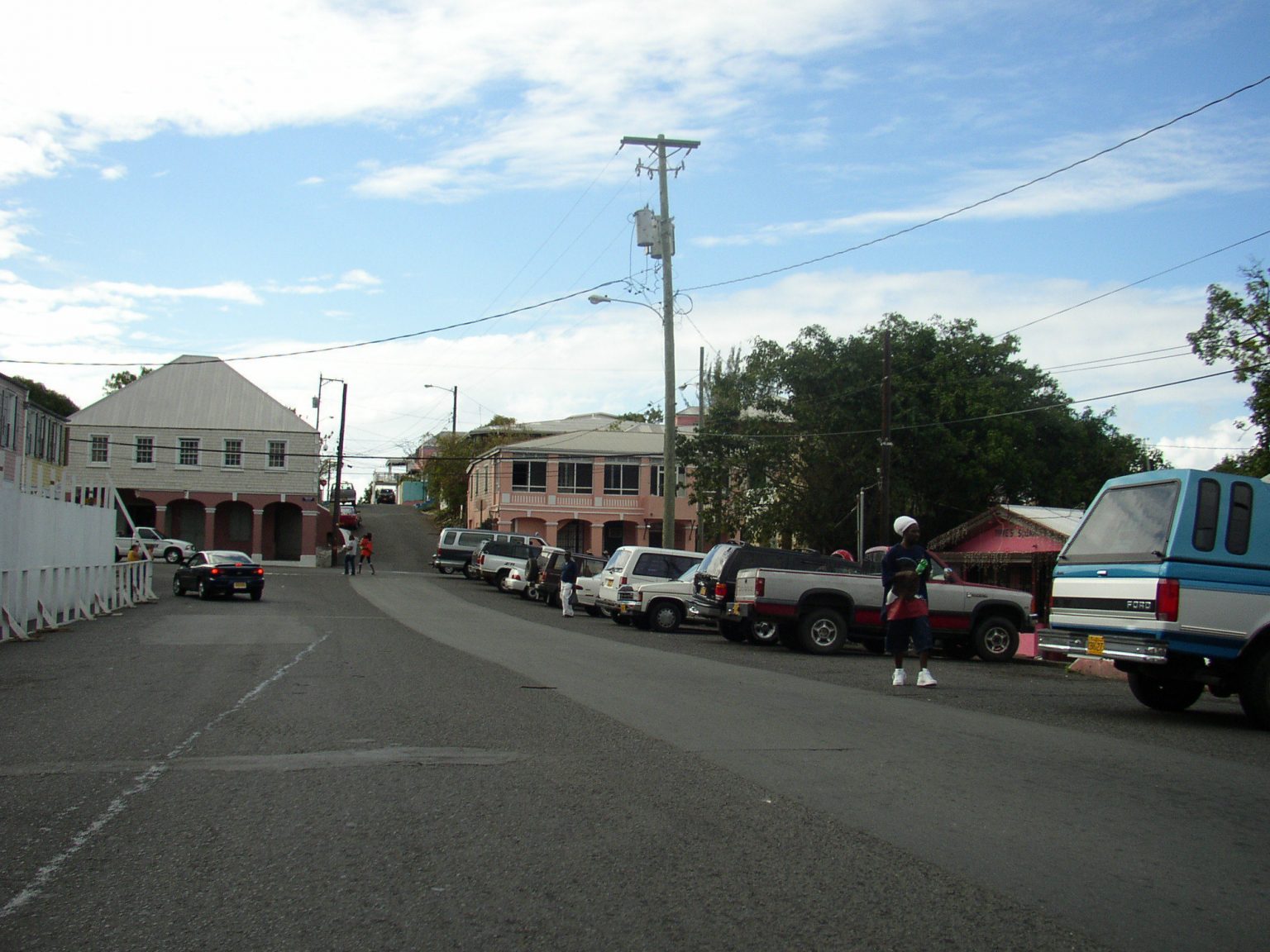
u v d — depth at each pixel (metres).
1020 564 31.61
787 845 5.65
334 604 32.06
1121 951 4.25
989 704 11.65
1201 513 10.44
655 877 5.09
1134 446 46.03
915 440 40.47
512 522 61.28
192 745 8.32
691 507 63.00
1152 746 8.94
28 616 19.61
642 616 26.28
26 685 12.15
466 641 19.39
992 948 4.26
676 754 8.09
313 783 7.01
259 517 61.88
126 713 9.99
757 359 43.06
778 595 19.95
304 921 4.49
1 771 7.36
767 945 4.25
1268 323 20.56
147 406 61.34
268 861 5.30
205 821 6.04
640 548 27.73
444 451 81.75
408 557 68.00
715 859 5.39
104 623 22.58
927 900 4.80
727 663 16.56
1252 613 10.38
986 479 40.50
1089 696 13.19
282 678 12.94
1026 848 5.64
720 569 21.91
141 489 60.75
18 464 25.69
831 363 41.59
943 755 8.17
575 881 5.02
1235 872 5.29
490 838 5.73
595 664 15.31
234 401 62.16
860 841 5.73
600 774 7.35
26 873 5.10
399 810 6.31
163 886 4.93
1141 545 10.70
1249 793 7.09
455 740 8.63
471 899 4.76
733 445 42.69
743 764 7.73
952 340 42.38
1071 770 7.70
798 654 19.45
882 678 14.62
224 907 4.64
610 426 74.50
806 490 42.28
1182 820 6.31
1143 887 5.04
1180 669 10.70
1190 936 4.42
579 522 63.22
